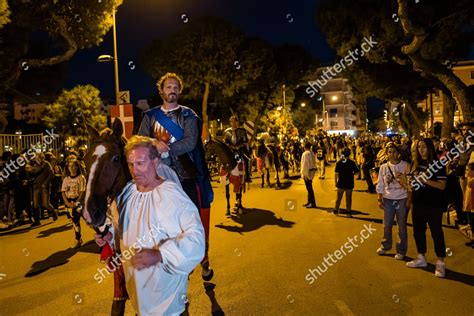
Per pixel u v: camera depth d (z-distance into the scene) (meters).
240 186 12.79
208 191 5.64
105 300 6.13
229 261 7.73
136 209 2.99
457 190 9.87
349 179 11.80
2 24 13.15
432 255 7.74
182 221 2.89
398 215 7.57
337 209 12.06
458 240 8.69
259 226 10.75
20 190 13.08
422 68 17.17
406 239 7.57
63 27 16.22
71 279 7.21
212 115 38.00
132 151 2.96
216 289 6.27
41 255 8.98
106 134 3.78
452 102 21.78
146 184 3.01
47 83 23.30
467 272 6.72
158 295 2.91
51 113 23.47
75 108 22.86
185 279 3.05
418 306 5.44
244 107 39.31
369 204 13.81
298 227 10.52
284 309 5.46
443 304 5.49
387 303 5.55
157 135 4.81
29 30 16.67
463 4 16.25
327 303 5.61
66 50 17.62
